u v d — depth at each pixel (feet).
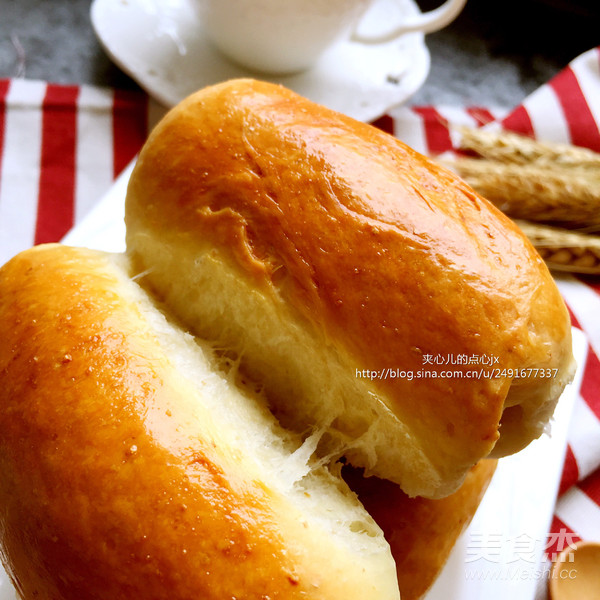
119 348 1.40
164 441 1.32
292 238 1.40
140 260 1.48
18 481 1.37
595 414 1.71
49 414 1.36
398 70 1.96
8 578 1.50
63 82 1.95
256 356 1.44
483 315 1.34
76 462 1.31
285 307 1.40
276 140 1.43
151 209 1.46
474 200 1.43
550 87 2.00
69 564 1.30
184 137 1.45
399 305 1.36
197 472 1.30
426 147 1.97
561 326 1.39
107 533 1.28
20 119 1.88
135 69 1.86
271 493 1.34
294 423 1.44
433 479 1.40
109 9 1.89
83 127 1.90
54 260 1.47
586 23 2.21
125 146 1.90
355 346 1.38
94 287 1.44
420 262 1.37
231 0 1.78
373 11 2.00
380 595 1.35
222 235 1.42
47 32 1.99
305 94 1.90
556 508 1.67
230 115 1.45
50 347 1.40
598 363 1.76
